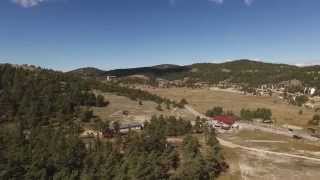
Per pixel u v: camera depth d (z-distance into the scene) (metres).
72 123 153.50
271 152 142.50
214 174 111.00
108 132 147.50
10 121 147.00
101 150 103.44
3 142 101.00
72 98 184.38
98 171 90.25
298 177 113.94
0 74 191.50
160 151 115.81
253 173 116.56
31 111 151.38
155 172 93.69
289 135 177.75
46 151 96.12
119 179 86.25
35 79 196.00
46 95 173.25
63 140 105.00
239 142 158.12
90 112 172.38
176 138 155.88
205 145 141.38
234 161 128.00
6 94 164.88
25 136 115.44
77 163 94.06
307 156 138.50
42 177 85.31
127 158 98.25
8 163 85.06
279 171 119.06
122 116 191.00
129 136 127.38
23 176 85.19
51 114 157.50
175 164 112.75
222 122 194.50
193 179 99.94
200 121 187.25
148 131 143.38
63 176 86.06
